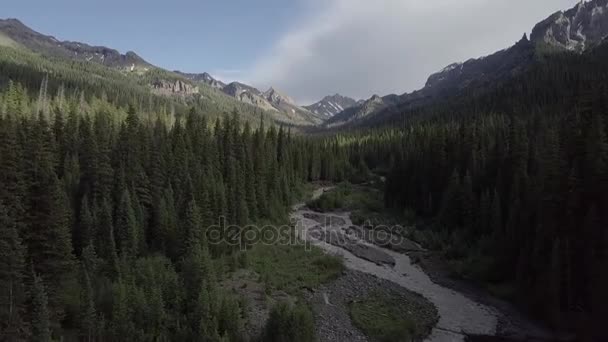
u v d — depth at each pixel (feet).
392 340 130.41
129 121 265.13
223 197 205.05
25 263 127.65
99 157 184.65
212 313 120.57
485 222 215.10
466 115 545.85
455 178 244.63
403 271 197.67
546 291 144.66
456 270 192.34
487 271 181.98
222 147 279.49
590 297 135.54
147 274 137.18
